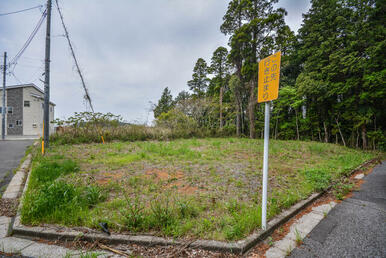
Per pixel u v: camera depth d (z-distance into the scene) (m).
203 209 2.52
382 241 1.99
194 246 1.78
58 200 2.39
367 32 11.12
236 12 15.09
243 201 2.85
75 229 2.02
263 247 1.87
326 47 13.31
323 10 14.36
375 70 11.04
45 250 1.77
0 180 3.87
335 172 4.79
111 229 2.03
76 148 7.74
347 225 2.35
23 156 6.71
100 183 3.46
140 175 4.04
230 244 1.79
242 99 19.44
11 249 1.77
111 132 11.09
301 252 1.80
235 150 7.92
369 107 11.70
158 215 2.10
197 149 7.98
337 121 13.83
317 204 3.07
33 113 23.72
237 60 16.20
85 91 10.03
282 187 3.55
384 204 3.03
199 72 25.81
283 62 15.56
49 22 7.40
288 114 18.64
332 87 12.79
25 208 2.29
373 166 6.26
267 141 2.13
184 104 18.55
